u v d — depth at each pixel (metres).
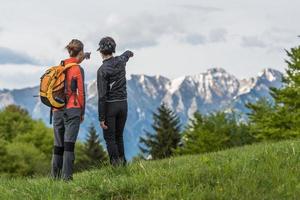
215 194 7.79
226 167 9.18
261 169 9.11
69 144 11.02
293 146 11.08
